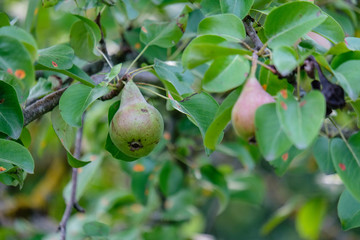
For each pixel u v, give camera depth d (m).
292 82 1.07
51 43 1.50
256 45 1.11
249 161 1.63
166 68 1.19
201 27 1.11
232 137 1.85
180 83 1.19
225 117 1.08
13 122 1.12
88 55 1.31
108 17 1.47
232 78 1.06
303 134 1.00
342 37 1.13
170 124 1.60
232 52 1.04
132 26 1.44
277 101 1.01
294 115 1.01
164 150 1.60
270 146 1.01
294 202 1.89
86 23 1.22
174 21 1.27
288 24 1.08
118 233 1.62
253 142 1.05
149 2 1.43
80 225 1.66
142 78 1.37
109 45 1.48
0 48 1.03
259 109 1.02
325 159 1.31
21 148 1.12
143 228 1.69
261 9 1.20
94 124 1.64
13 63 1.03
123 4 1.35
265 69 1.12
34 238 1.56
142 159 1.55
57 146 1.97
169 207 1.74
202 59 1.05
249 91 1.05
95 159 1.48
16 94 1.12
